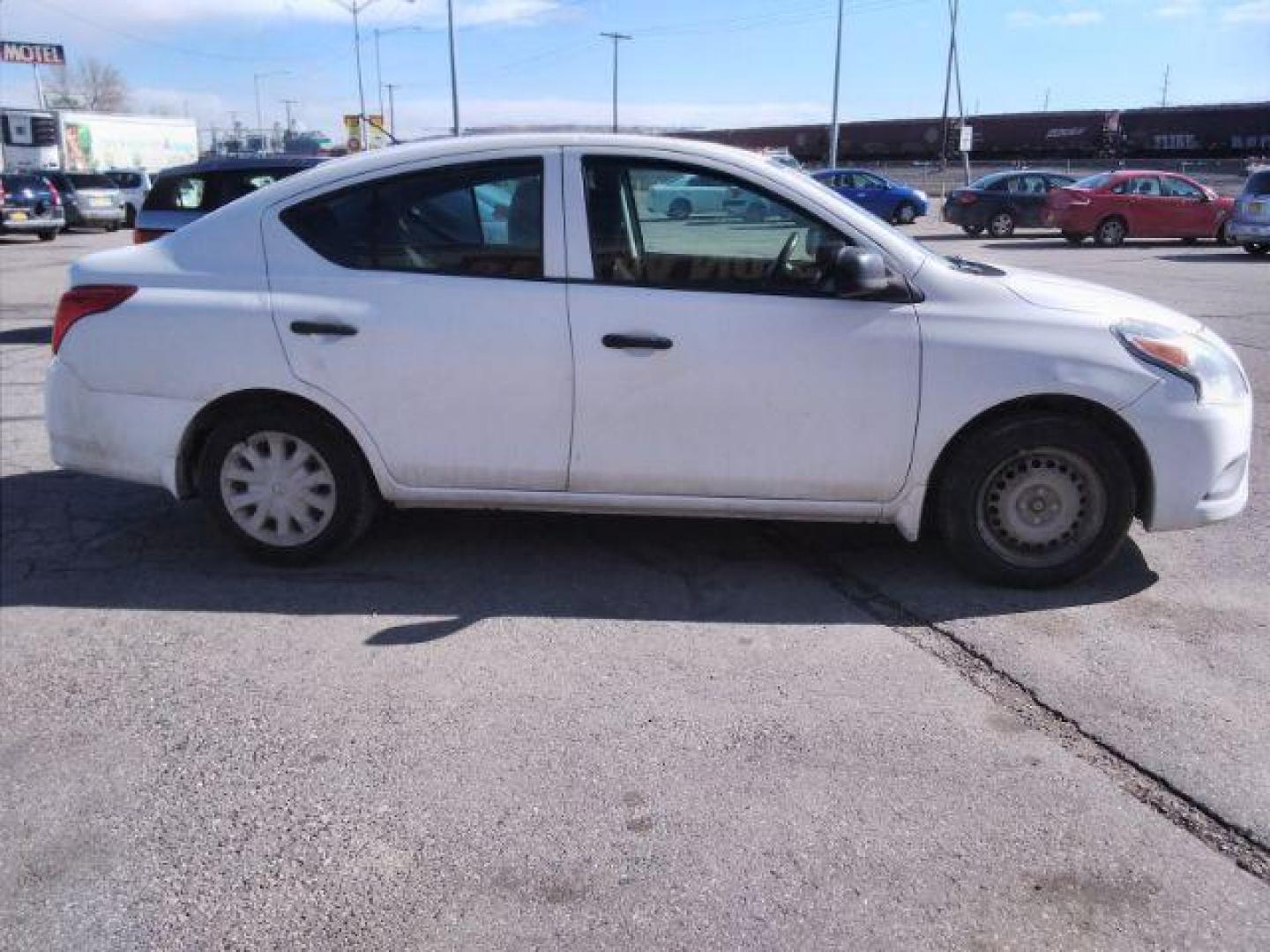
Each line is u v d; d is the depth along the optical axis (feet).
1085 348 13.60
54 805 9.87
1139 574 15.11
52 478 20.06
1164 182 76.64
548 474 14.25
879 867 8.91
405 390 14.11
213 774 10.32
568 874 8.86
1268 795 9.85
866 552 15.96
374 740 10.89
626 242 13.92
